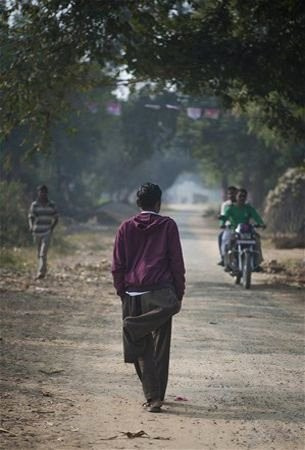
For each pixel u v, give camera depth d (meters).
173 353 21.81
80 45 36.38
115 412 15.84
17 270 44.12
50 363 20.27
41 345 22.72
